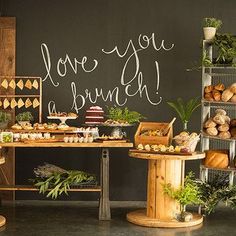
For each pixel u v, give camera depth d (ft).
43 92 30.63
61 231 25.54
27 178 30.71
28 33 30.53
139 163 30.68
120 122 28.37
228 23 30.42
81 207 29.43
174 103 30.60
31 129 28.60
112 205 29.91
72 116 29.01
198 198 26.89
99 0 30.48
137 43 30.58
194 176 30.45
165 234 25.23
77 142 27.12
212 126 27.94
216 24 28.22
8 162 30.42
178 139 27.25
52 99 30.68
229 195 27.55
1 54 30.35
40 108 30.35
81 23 30.53
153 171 26.76
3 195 30.45
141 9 30.48
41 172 27.96
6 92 30.37
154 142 27.14
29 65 30.58
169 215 26.55
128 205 29.94
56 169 28.22
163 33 30.53
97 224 26.55
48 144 26.78
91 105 30.68
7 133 27.12
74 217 27.63
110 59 30.58
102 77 30.63
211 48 28.53
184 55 30.55
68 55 30.58
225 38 27.91
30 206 29.53
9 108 30.50
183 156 26.22
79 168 30.73
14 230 25.62
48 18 30.50
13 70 30.37
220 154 27.89
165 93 30.63
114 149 30.68
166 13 30.48
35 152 30.71
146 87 30.63
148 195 26.94
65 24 30.53
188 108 28.71
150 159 26.73
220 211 28.91
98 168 30.73
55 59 30.58
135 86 30.63
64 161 30.73
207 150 28.37
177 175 26.73
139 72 30.60
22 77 30.30
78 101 30.66
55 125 28.76
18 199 30.63
